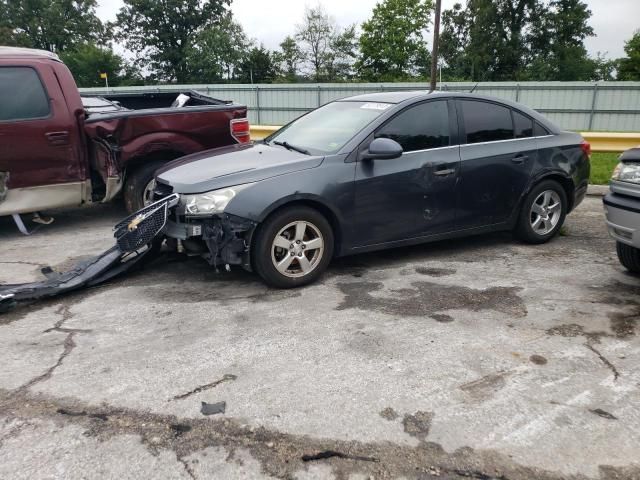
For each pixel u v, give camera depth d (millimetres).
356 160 4613
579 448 2520
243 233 4207
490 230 5445
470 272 4891
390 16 51781
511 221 5523
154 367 3246
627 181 4105
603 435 2611
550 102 24891
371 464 2420
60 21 64875
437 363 3271
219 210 4145
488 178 5238
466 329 3729
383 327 3764
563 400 2893
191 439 2592
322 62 58438
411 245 5457
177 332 3713
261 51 62094
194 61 59469
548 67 51812
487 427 2668
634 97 23938
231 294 4383
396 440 2574
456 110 5188
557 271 4918
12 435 2635
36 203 6145
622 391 2979
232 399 2906
